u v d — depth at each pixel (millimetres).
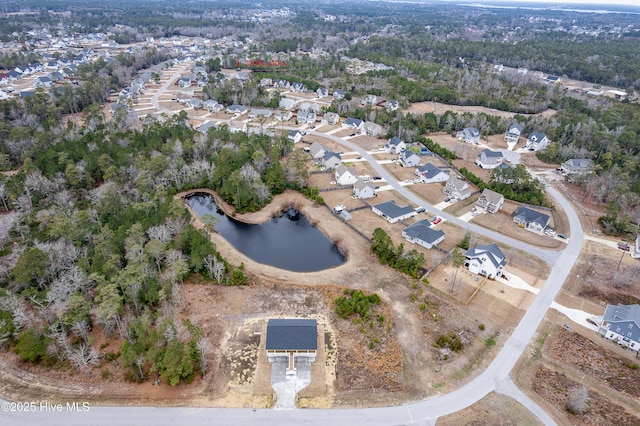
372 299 65188
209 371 53031
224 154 104438
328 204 97125
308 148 127750
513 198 99125
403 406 48906
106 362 53562
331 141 136375
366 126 143875
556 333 60250
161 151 108625
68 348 52531
